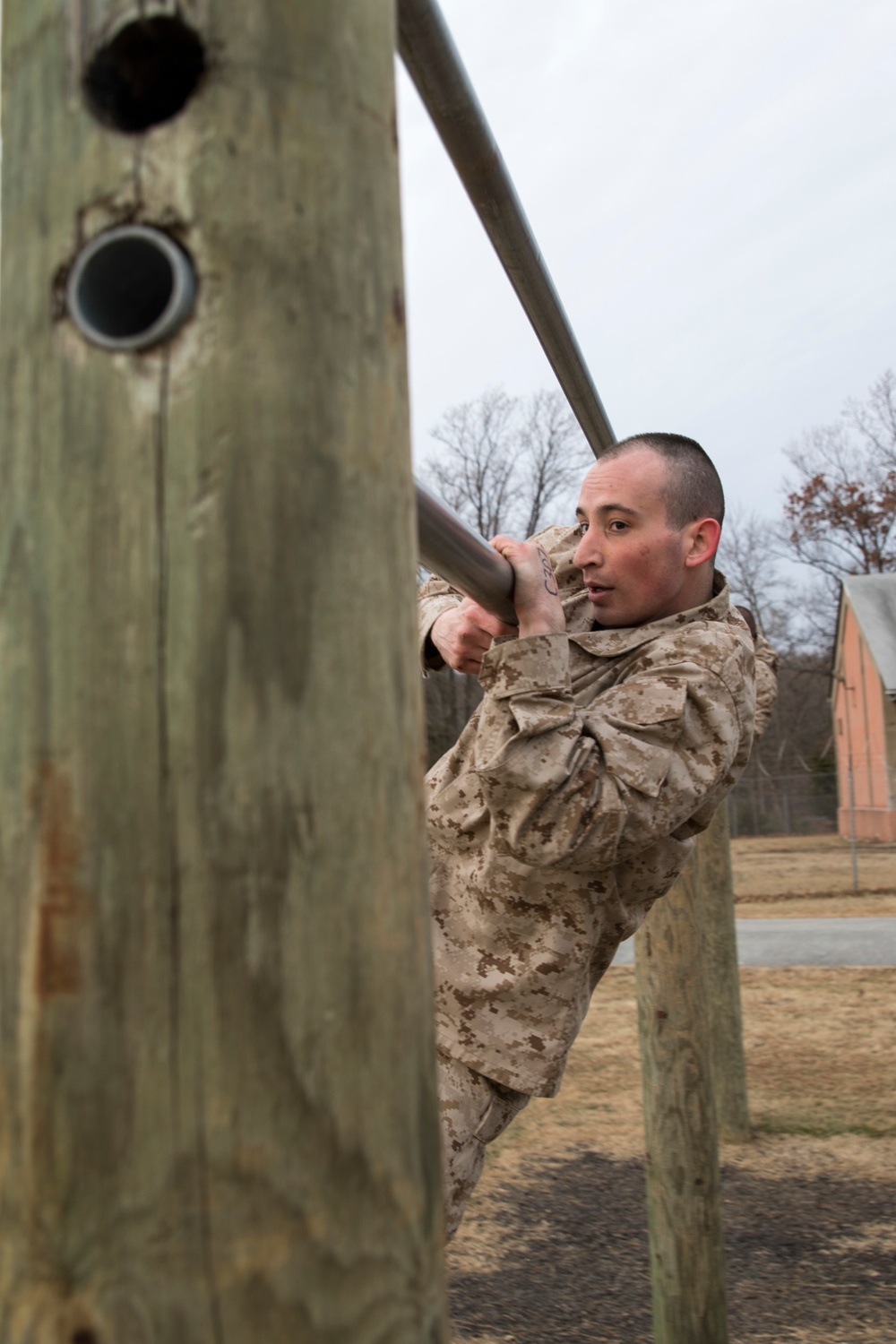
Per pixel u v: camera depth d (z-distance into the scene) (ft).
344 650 2.06
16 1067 1.90
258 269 2.03
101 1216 1.85
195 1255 1.85
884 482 137.49
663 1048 10.21
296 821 1.97
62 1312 1.83
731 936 18.39
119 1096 1.87
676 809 4.67
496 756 4.36
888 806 90.43
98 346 2.01
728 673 4.97
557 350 7.65
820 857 75.77
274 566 1.99
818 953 34.73
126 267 2.07
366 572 2.12
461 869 5.12
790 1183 16.44
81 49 2.08
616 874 5.15
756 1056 22.63
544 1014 4.95
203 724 1.93
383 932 2.07
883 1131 18.17
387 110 2.32
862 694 107.96
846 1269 13.79
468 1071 4.99
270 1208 1.89
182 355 2.00
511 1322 12.80
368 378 2.17
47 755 1.94
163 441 1.98
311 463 2.04
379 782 2.10
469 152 5.11
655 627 5.23
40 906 1.91
